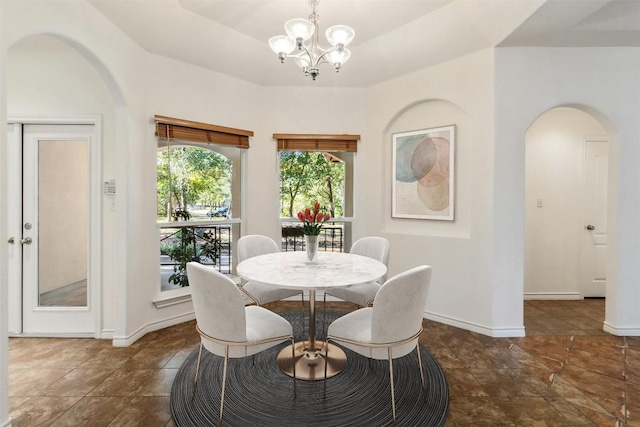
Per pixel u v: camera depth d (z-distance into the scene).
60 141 2.65
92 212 2.64
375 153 3.50
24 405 1.78
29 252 2.67
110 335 2.66
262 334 1.72
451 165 2.99
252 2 2.51
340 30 1.84
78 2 2.03
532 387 1.97
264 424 1.64
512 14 2.29
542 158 3.74
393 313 1.58
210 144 3.22
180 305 3.05
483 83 2.71
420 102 3.16
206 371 2.14
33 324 2.69
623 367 2.21
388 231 3.44
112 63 2.34
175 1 2.45
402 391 1.93
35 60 2.56
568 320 3.10
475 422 1.66
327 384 2.00
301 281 1.77
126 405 1.79
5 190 1.57
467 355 2.38
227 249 3.47
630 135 2.70
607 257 2.83
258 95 3.50
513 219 2.70
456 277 2.94
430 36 2.77
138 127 2.66
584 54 2.66
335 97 3.56
